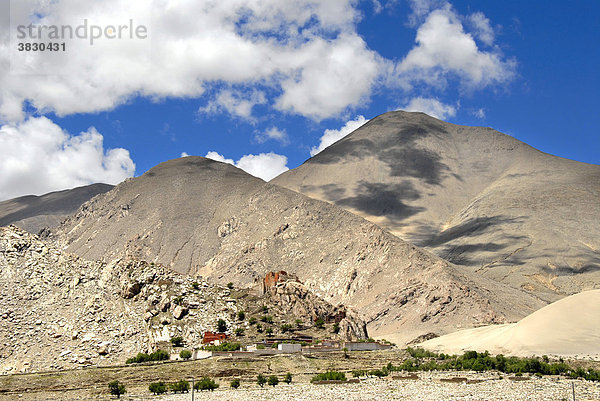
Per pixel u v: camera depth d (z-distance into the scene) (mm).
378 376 188750
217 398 151625
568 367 188125
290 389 164875
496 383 170875
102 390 163750
